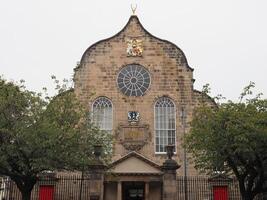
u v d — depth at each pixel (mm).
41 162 36656
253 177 38656
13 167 37750
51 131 37062
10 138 37562
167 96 59625
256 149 37219
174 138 58438
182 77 60125
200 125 40219
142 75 60375
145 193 52281
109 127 58844
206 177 55875
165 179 43750
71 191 55500
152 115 59062
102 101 59812
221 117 38406
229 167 41625
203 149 40031
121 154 57625
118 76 60344
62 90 42188
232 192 55375
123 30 61594
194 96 59469
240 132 36875
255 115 38094
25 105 39156
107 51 61000
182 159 57125
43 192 55531
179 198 55281
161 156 57594
